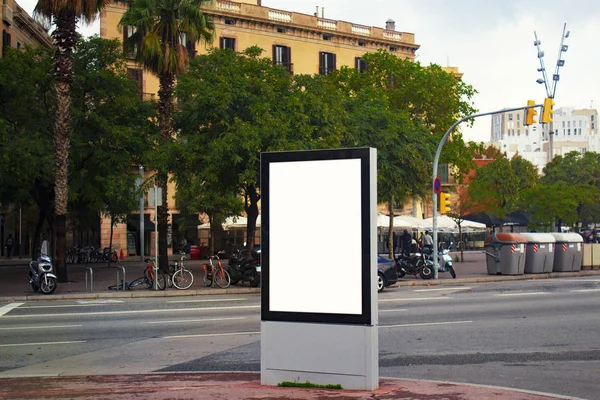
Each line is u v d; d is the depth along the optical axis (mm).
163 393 7684
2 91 31719
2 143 28484
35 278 22531
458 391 7699
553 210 51594
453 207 42094
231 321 15203
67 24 26375
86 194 33562
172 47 28859
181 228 48844
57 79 26406
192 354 11242
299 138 27297
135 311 17531
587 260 32781
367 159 7555
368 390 7609
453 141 43156
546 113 26422
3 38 45625
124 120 33969
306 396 7289
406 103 42781
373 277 7613
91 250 44938
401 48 62688
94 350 11844
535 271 29641
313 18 57594
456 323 14375
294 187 7898
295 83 30172
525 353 11008
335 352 7742
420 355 10883
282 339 7984
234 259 25094
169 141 29047
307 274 7852
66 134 26844
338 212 7707
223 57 29719
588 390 8438
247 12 54469
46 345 12430
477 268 33781
